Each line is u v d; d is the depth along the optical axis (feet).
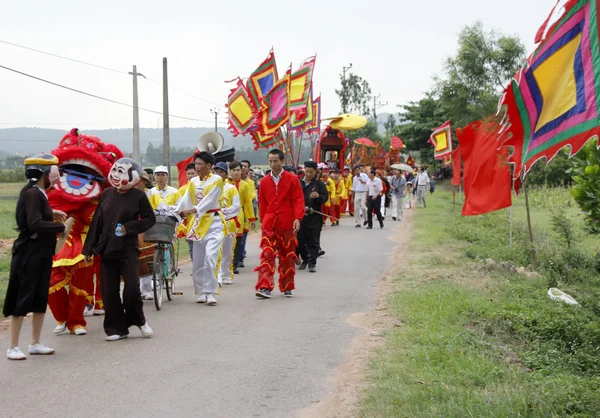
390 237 67.77
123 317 26.91
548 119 32.68
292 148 74.18
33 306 23.75
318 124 83.51
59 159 28.17
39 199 23.70
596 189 45.85
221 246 34.86
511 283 37.29
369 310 32.37
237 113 69.56
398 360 22.74
